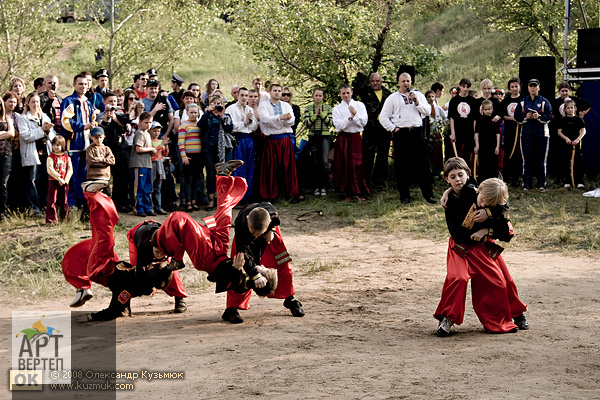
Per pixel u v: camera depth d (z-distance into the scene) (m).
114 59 19.09
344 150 12.53
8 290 8.41
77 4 19.50
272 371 4.75
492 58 25.14
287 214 11.95
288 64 14.70
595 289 7.34
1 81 17.88
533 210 11.40
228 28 15.11
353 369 4.73
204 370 4.84
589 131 13.75
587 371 4.61
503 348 5.21
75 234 10.22
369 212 11.95
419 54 14.80
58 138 10.50
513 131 13.03
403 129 12.06
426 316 6.39
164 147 11.68
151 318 6.65
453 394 4.17
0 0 17.84
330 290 7.70
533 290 7.34
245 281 5.71
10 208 11.17
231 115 12.01
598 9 17.89
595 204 11.80
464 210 5.71
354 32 14.28
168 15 19.81
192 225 5.82
